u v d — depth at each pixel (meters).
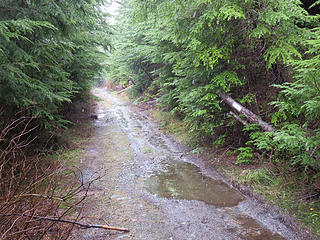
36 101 6.14
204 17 5.64
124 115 17.70
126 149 9.27
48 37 5.84
